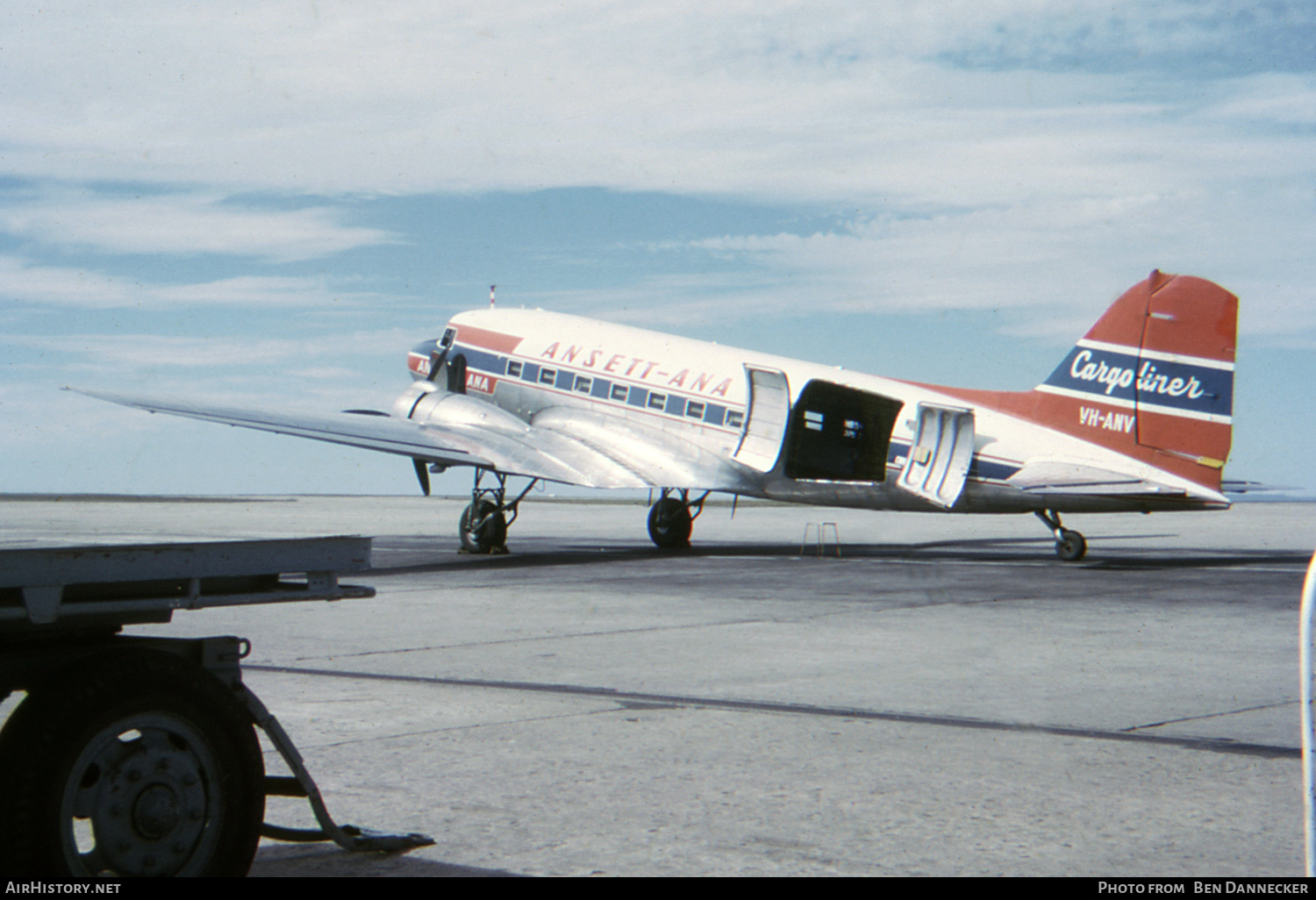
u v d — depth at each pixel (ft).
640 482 70.03
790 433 70.49
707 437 70.69
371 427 68.80
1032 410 60.90
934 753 20.34
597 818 16.42
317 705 24.82
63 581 11.96
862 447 73.00
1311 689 10.10
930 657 31.40
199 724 12.74
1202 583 51.65
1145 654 31.78
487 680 28.12
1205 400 56.24
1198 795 17.48
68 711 11.74
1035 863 14.33
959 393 63.36
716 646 33.86
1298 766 19.29
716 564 65.36
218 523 125.29
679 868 14.21
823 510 199.11
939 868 14.19
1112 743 21.03
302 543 14.17
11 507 204.74
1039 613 41.04
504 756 20.15
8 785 11.37
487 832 15.78
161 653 12.84
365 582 55.52
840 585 52.13
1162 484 56.24
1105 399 58.70
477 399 78.33
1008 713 23.81
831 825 16.02
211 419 60.03
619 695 26.11
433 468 73.72
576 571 61.05
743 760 19.83
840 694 26.09
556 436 74.84
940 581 53.83
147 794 12.32
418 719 23.30
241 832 13.05
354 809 16.97
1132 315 58.13
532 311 82.23
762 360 69.92
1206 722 22.86
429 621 40.45
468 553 74.28
